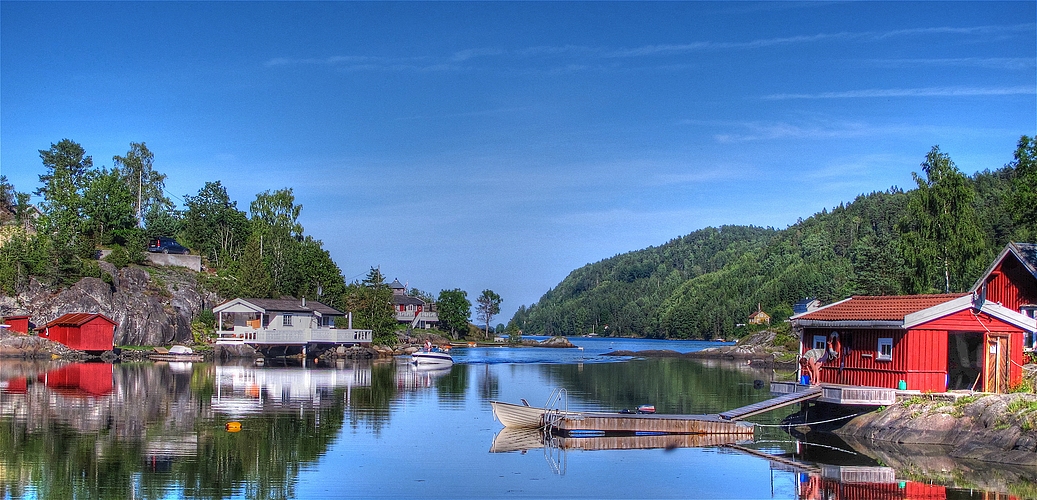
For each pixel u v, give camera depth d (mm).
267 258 112000
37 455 28828
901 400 34469
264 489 25094
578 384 62281
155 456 29203
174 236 128625
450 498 24375
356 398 48469
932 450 31891
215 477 26359
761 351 112250
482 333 190500
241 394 48562
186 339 92938
